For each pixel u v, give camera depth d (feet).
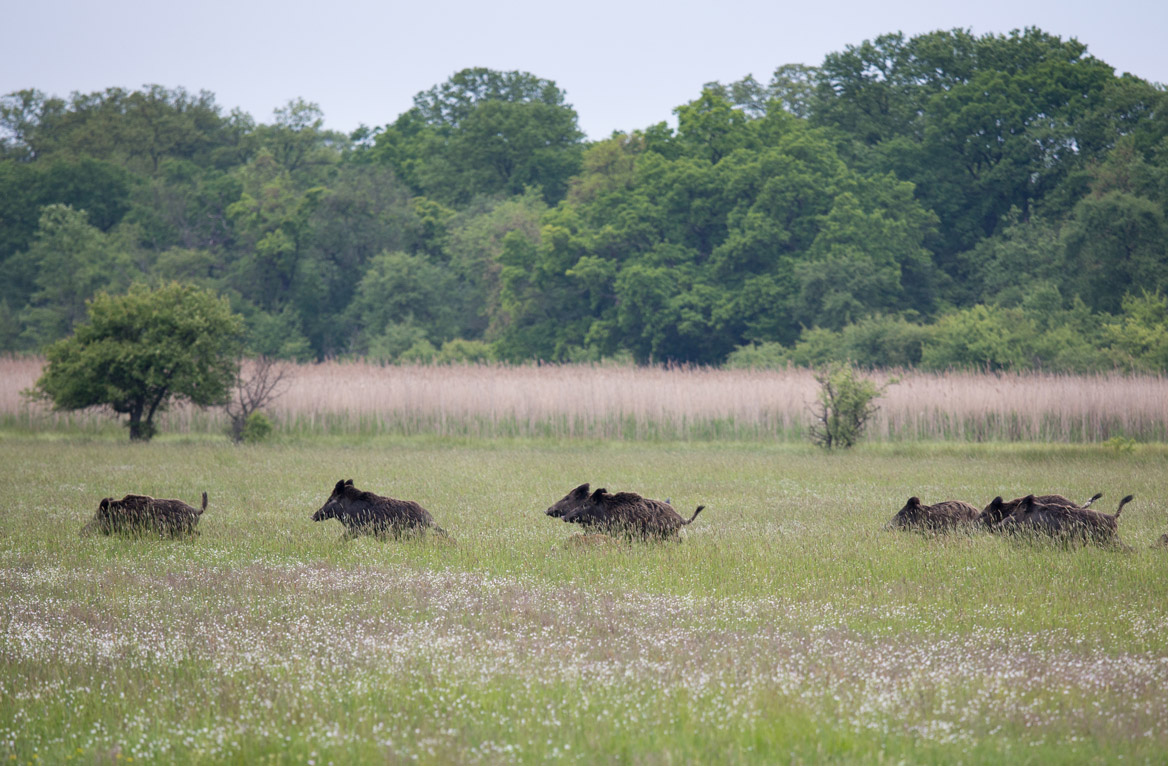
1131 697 64.64
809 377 348.18
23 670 70.74
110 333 292.81
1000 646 77.92
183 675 69.67
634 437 323.16
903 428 314.55
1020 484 192.03
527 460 243.60
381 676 67.51
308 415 329.31
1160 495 172.24
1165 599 91.25
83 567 106.22
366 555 113.50
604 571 104.73
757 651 74.23
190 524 126.21
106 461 226.17
